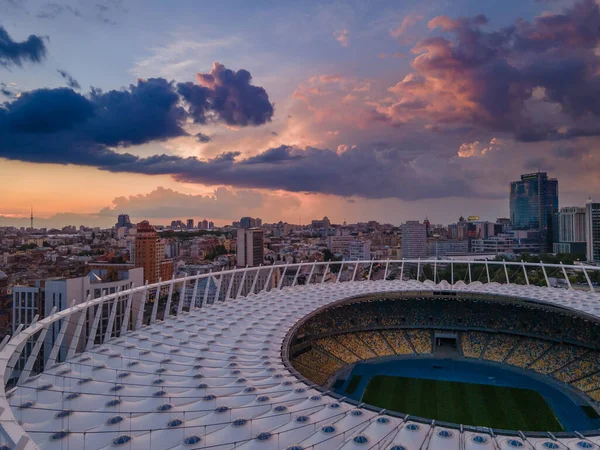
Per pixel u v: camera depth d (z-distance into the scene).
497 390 117.12
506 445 53.81
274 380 75.38
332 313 146.62
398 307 154.12
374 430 56.78
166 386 72.69
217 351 92.94
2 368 60.56
